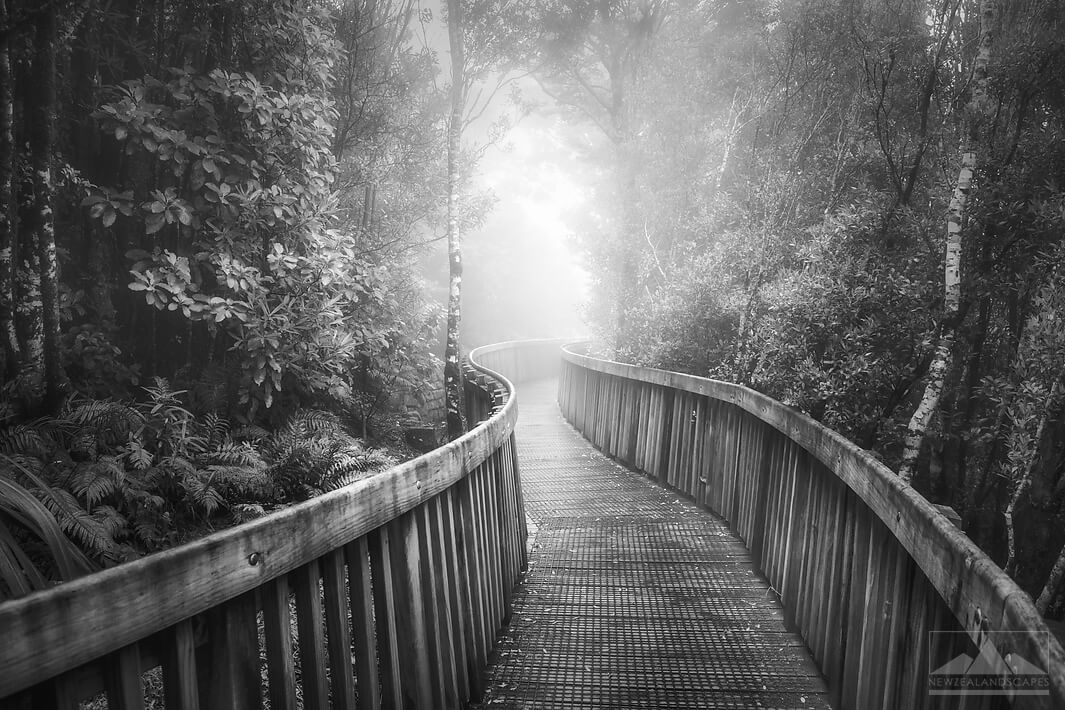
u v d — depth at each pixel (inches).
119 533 182.1
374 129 407.5
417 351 430.3
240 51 288.7
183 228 275.4
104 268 270.1
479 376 458.3
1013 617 58.9
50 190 213.5
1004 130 243.3
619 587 208.7
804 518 169.5
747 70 406.0
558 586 210.8
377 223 446.3
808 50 333.4
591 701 142.3
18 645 50.2
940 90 266.8
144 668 64.7
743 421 254.8
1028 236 226.1
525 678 153.1
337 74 391.9
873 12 293.1
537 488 351.6
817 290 227.9
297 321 270.8
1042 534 233.1
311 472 234.2
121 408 215.6
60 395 212.2
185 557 65.1
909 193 248.8
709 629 177.3
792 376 231.5
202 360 291.9
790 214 317.7
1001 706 62.8
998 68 230.2
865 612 117.8
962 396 254.8
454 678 129.9
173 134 249.3
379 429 368.2
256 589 77.0
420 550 121.9
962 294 221.1
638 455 388.8
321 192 290.5
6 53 207.0
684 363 371.9
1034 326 219.3
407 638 112.7
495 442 177.8
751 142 393.1
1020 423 210.5
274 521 77.6
